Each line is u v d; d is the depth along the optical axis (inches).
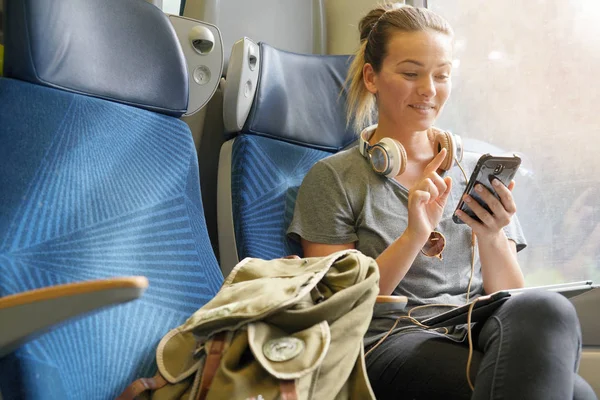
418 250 60.8
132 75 60.2
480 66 90.6
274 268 53.5
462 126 92.0
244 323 43.8
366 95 79.1
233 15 85.6
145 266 54.6
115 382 47.4
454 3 92.8
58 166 51.5
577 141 83.1
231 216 72.6
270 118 77.3
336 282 48.9
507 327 47.0
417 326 59.4
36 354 42.2
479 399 44.5
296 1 92.2
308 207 69.6
